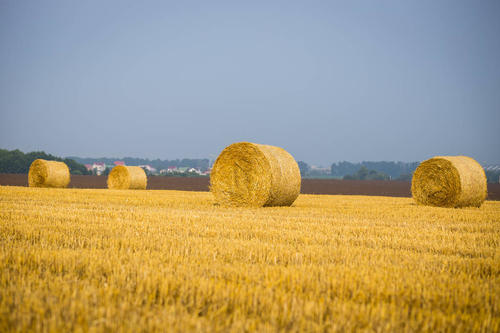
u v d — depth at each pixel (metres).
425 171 19.03
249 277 4.91
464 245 7.81
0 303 4.01
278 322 3.81
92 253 6.12
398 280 4.93
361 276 5.03
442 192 18.38
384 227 10.09
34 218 10.08
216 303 4.17
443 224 11.09
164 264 5.48
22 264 5.48
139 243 7.15
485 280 5.29
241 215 12.22
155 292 4.39
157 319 3.64
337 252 6.70
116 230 8.62
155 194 23.45
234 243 7.25
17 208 12.66
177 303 4.07
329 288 4.70
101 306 3.96
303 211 14.34
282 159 16.56
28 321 3.57
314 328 3.62
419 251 7.37
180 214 11.82
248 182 16.33
